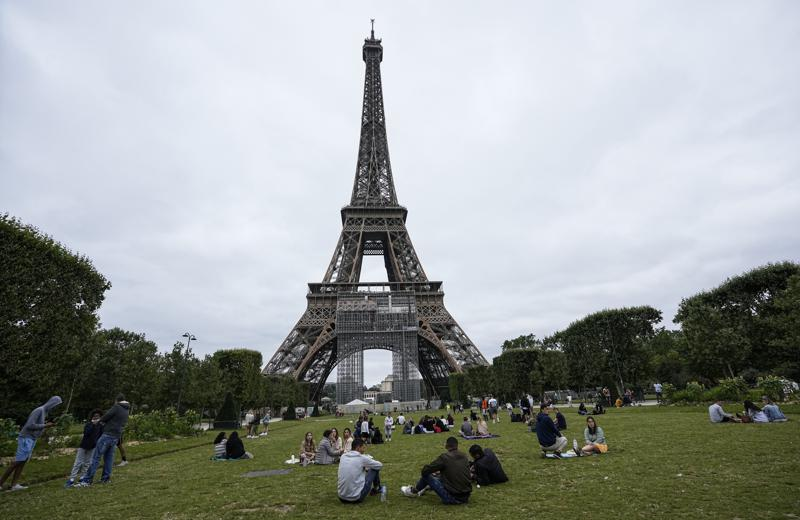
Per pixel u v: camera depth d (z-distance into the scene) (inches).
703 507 500.1
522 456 962.1
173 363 3161.9
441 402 5137.8
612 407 2987.2
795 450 796.6
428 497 629.3
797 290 2171.5
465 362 4431.6
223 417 2822.3
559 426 1462.8
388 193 5526.6
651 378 4992.6
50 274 1504.7
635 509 509.7
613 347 3663.9
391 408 4500.5
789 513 462.9
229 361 3339.1
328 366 5433.1
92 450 840.3
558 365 3814.0
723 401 2106.3
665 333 5418.3
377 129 5890.8
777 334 2600.9
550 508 534.3
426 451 1163.9
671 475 669.9
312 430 2309.3
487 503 573.9
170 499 670.5
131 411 3358.8
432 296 4785.9
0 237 1364.4
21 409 1450.5
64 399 2337.6
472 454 716.0
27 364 1381.6
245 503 626.2
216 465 1050.1
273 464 1036.5
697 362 2760.8
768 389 1908.2
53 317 1499.8
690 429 1246.3
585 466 794.8
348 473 609.3
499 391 4109.3
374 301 4645.7
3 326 1333.7
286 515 555.2
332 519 529.3
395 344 4559.5
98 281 1742.1
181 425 2074.3
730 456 783.1
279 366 4141.2
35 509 626.8
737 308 2842.0
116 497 697.0
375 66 6240.2
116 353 3774.6
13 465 772.6
